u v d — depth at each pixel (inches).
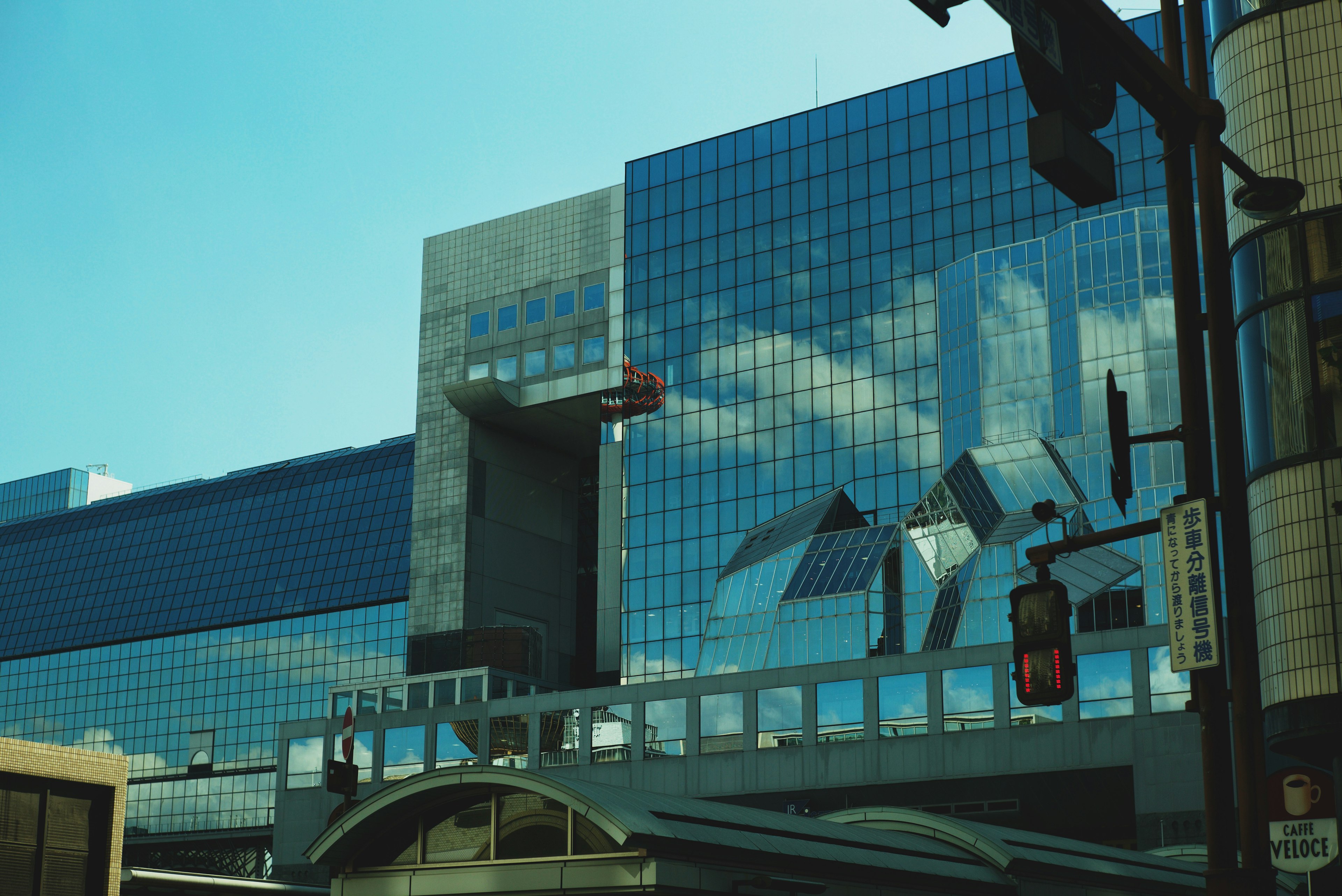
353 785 1256.2
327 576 5974.4
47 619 6732.3
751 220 4473.4
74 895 1325.0
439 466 4768.7
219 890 1627.7
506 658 4392.2
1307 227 1021.8
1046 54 449.7
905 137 4237.2
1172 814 2519.7
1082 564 2989.7
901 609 3408.0
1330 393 985.5
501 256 4918.8
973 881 1186.6
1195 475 512.4
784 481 4170.8
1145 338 3149.6
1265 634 999.6
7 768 1270.9
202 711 6097.4
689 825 998.4
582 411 4739.2
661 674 4217.5
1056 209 3868.1
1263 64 1067.9
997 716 2790.4
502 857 1023.6
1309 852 658.2
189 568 6471.5
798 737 3056.1
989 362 3563.0
